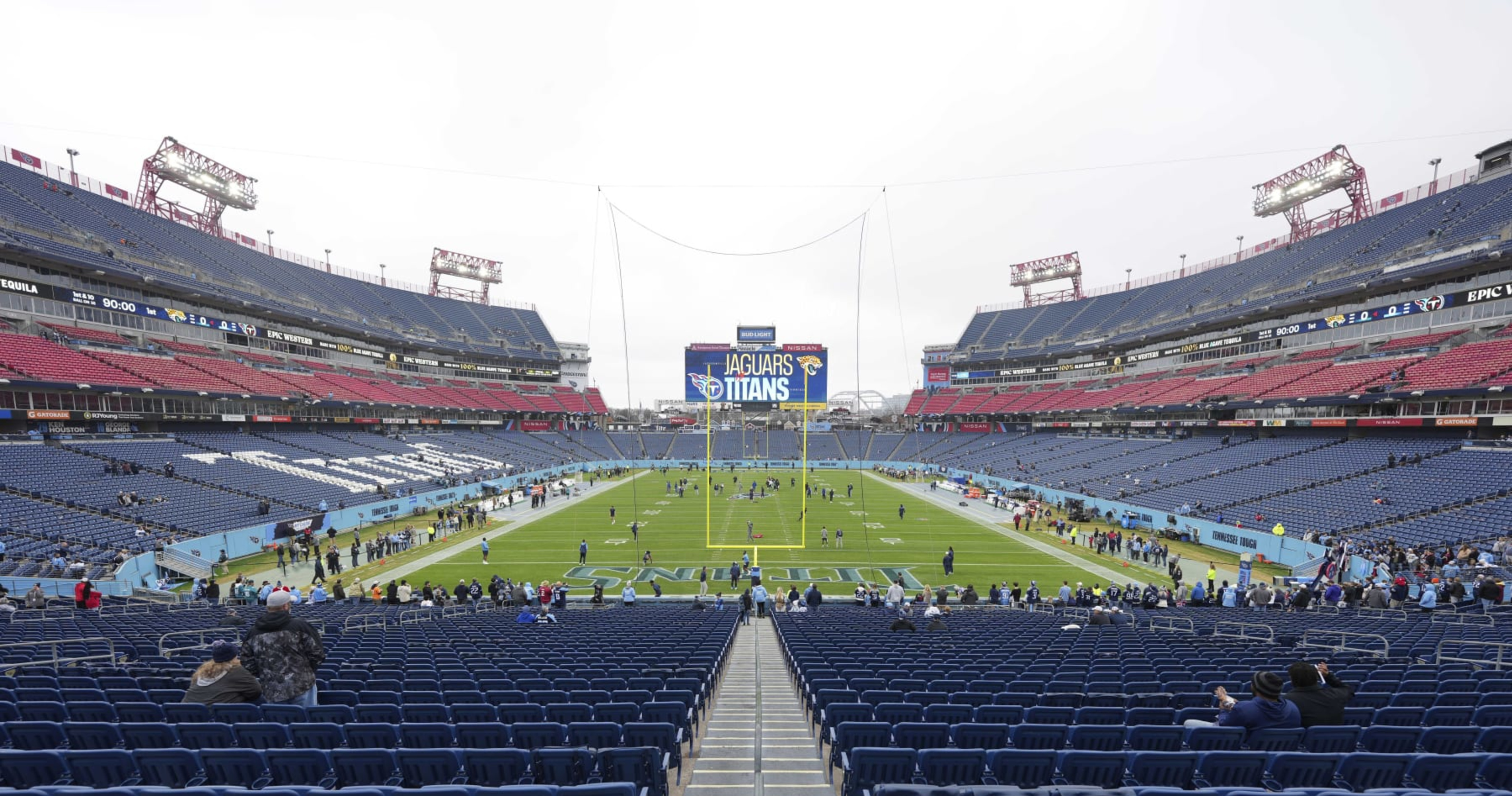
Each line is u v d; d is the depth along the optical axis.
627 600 20.25
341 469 39.72
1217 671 8.34
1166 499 35.75
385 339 58.47
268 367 45.62
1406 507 25.41
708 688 8.75
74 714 5.53
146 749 4.21
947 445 72.31
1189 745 5.07
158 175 49.94
